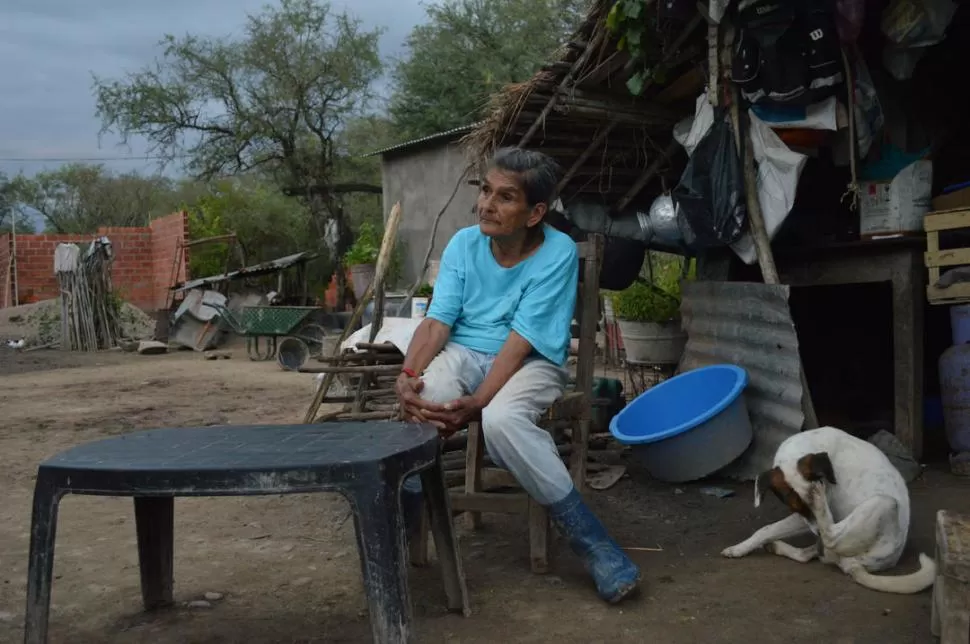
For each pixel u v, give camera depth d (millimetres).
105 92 20656
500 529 3775
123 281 19734
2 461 5500
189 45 20766
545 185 3016
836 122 4645
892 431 5570
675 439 4391
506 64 20062
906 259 4883
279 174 22344
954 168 5590
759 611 2775
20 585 3158
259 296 15070
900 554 3160
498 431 2822
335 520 3959
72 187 43719
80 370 11836
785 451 3230
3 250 21219
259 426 2539
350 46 20781
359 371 4605
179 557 3453
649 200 6789
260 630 2697
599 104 5578
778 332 4562
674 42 4957
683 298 5586
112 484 1981
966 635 2201
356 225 25234
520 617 2752
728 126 4816
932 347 6199
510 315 3107
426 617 2760
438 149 15445
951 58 5348
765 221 4801
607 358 9125
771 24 4367
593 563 2873
